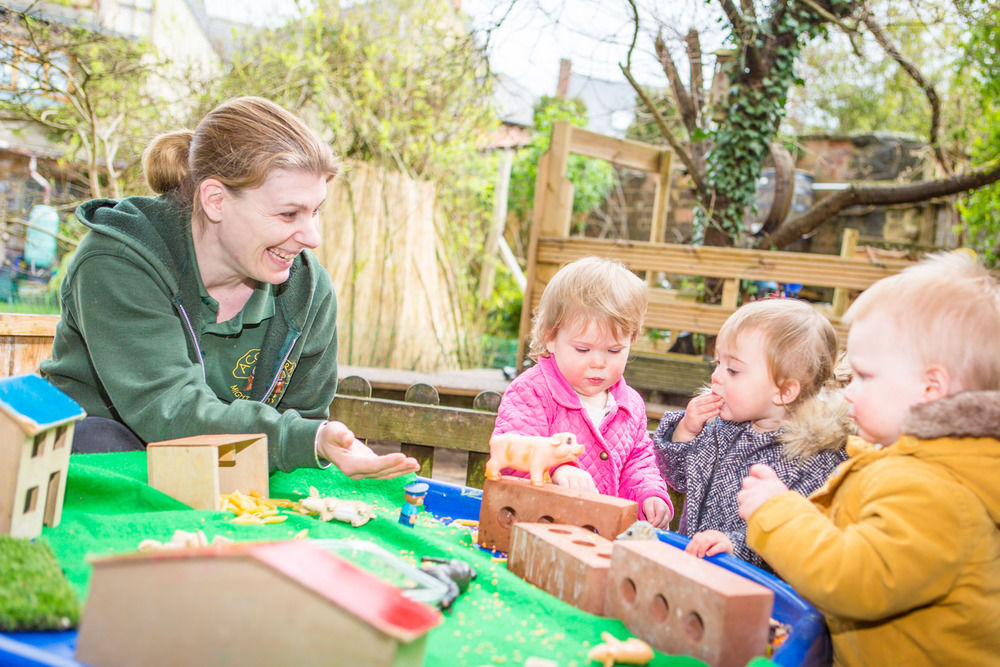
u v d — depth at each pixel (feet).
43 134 26.94
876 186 20.03
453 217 26.30
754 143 19.03
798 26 18.35
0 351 9.66
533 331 7.23
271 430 5.46
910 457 3.91
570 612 3.72
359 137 24.22
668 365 15.14
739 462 6.32
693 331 15.70
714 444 6.63
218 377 6.66
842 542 3.66
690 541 5.06
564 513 4.70
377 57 24.81
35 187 29.19
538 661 3.05
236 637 2.56
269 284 6.70
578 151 18.67
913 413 3.90
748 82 18.75
